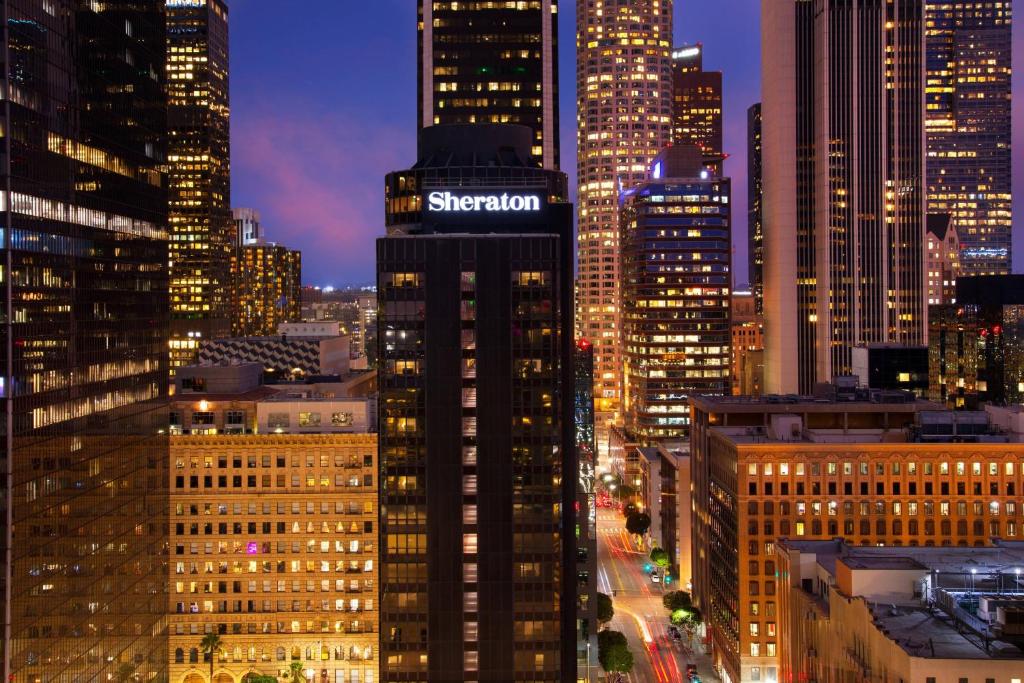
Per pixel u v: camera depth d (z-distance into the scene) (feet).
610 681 655.35
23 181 481.46
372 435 654.94
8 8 472.03
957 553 474.90
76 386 526.16
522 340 527.40
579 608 610.65
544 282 528.63
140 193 635.66
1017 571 416.67
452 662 524.52
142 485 611.88
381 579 526.98
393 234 598.34
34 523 476.54
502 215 577.84
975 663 338.95
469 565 524.93
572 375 561.84
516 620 524.93
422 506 526.16
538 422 527.81
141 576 605.31
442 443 526.98
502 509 525.75
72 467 517.55
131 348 606.55
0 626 449.89
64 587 504.84
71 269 528.22
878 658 378.32
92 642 531.09
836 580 457.68
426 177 593.83
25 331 476.54
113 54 594.65
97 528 542.98
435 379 528.22
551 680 524.93
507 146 616.39
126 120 613.52
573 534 552.00
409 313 528.63
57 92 519.60
